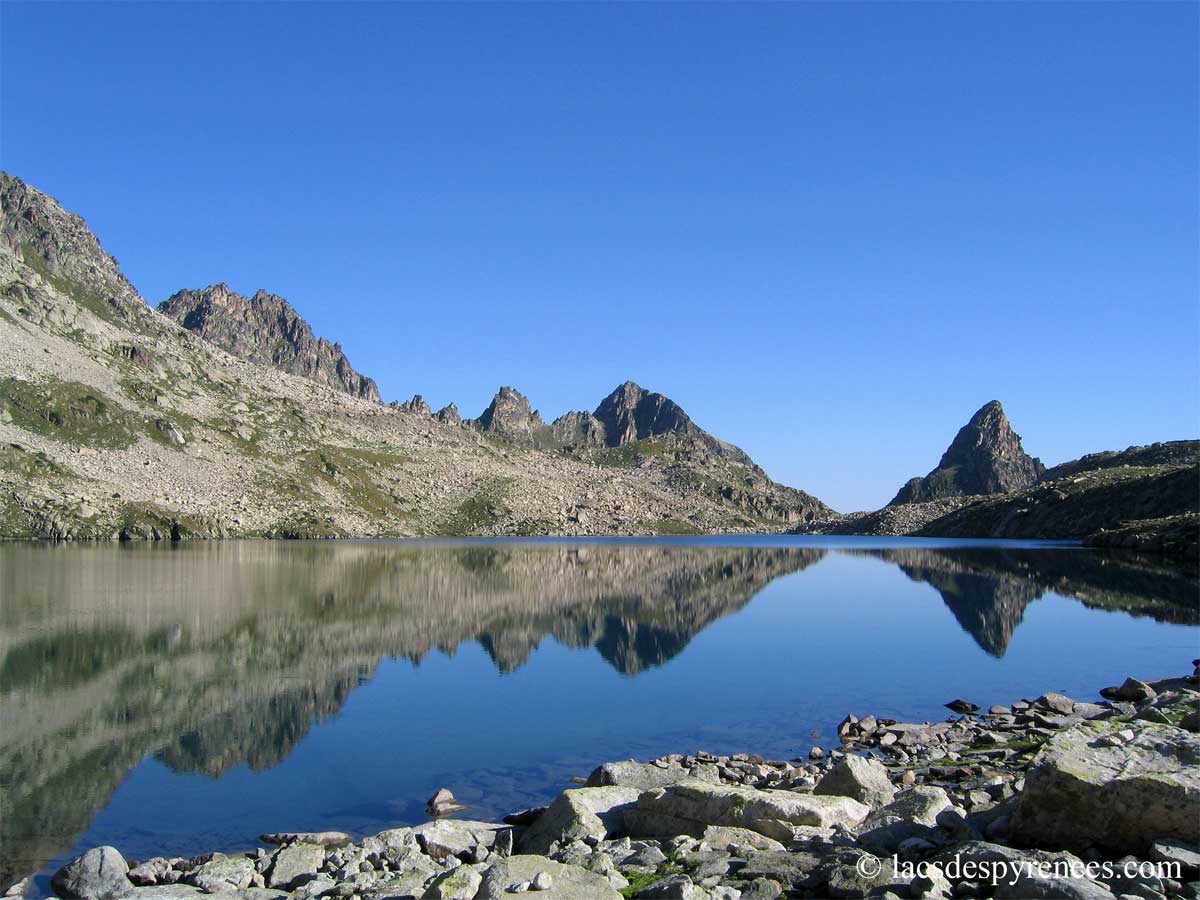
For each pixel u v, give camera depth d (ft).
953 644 167.73
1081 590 262.26
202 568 351.05
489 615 221.87
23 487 608.60
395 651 161.58
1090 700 115.03
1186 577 296.71
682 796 58.23
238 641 166.50
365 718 109.29
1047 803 45.73
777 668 144.97
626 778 72.38
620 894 44.21
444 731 102.68
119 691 120.88
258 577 316.40
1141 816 42.70
